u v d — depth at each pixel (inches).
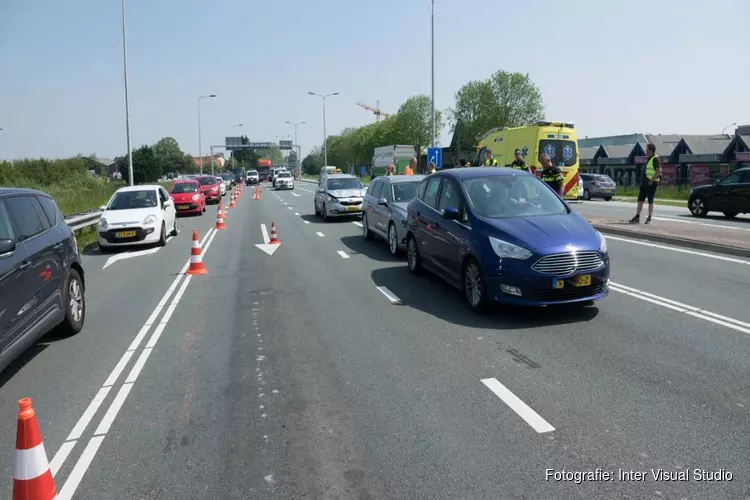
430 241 351.6
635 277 359.3
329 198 810.8
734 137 1704.0
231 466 148.8
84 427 174.4
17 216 231.0
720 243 442.3
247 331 271.4
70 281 270.4
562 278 259.0
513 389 191.3
